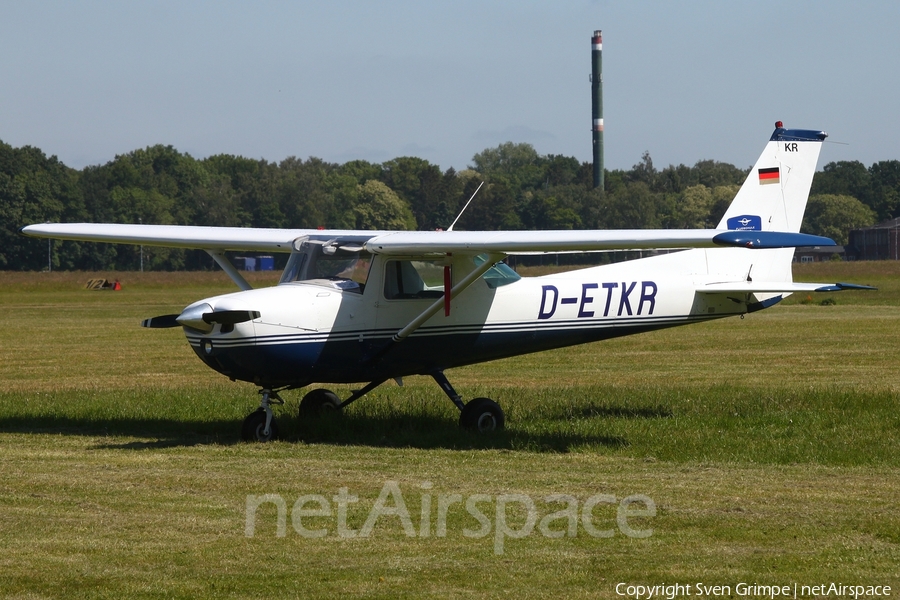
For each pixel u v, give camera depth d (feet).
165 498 50.14
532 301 76.43
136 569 39.14
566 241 61.82
